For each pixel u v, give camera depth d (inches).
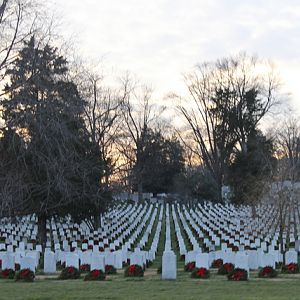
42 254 1082.1
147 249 1242.0
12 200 992.9
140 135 2787.9
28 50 965.2
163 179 3280.0
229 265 748.6
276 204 1481.3
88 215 1334.9
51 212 1218.6
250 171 2250.2
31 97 946.1
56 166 967.0
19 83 935.7
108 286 600.4
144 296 515.5
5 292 549.0
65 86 1024.9
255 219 1787.6
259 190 1702.8
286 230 1565.0
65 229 1569.9
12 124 933.8
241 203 2247.8
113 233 1494.8
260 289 570.9
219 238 1299.2
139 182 2647.6
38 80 950.4
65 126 960.9
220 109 2652.6
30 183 1022.4
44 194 1089.4
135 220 1900.8
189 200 2760.8
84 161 1144.8
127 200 2672.2
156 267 924.0
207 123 2851.9
